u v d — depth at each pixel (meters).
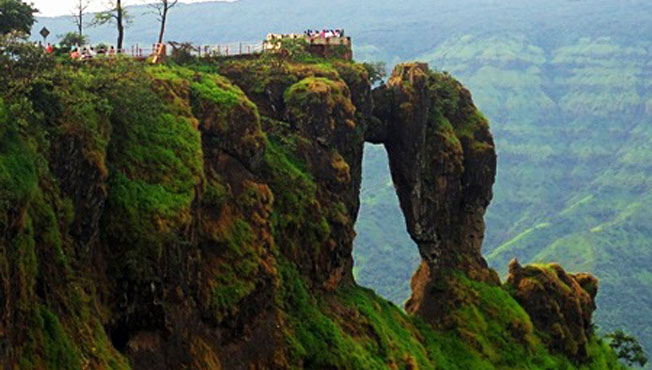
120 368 56.59
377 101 108.56
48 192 56.00
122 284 61.34
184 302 65.62
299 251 84.81
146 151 67.12
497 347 105.81
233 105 78.94
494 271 116.06
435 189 111.12
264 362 73.50
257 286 73.81
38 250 53.84
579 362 114.12
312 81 91.19
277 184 83.88
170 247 63.69
